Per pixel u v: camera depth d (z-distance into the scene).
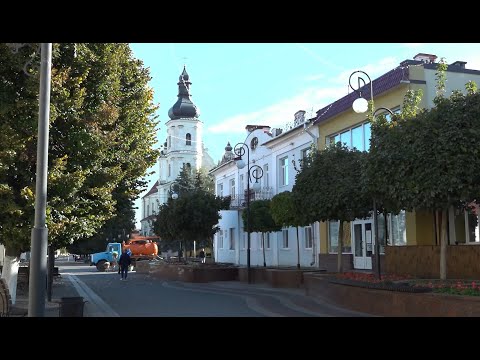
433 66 19.59
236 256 39.19
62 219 11.85
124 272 29.03
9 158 11.15
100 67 13.02
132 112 16.50
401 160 10.98
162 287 22.52
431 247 17.83
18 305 13.94
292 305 14.30
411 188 10.84
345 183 15.43
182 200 28.73
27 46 11.24
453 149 10.34
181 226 28.50
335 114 23.83
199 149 78.19
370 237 22.05
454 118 10.53
